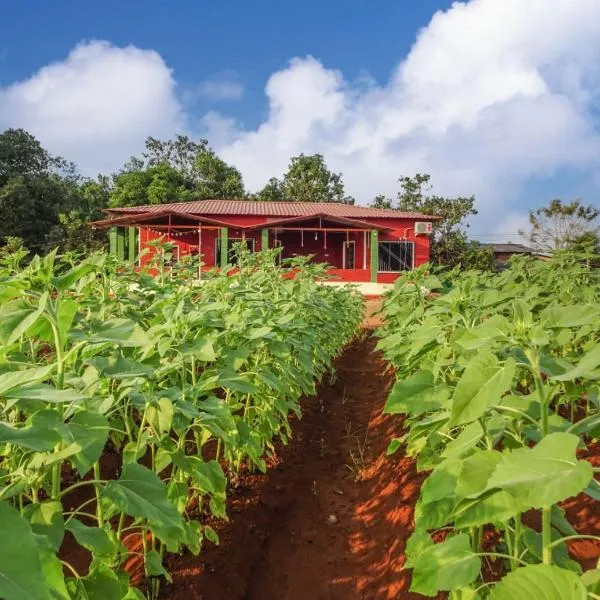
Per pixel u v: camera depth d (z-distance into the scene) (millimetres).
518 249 49625
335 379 8773
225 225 25328
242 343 3957
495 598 1436
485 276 7555
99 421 1896
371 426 6746
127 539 3521
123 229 28344
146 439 2713
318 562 3904
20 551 1132
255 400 4379
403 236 29156
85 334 2252
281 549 3979
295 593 3545
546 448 1535
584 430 1808
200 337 3283
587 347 3537
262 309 4738
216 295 5223
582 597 1386
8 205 35844
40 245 34406
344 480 5289
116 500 1891
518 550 2119
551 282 6988
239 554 3652
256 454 3600
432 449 3193
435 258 42188
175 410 2697
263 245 25500
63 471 4582
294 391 5352
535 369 1970
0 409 2576
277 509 4402
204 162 50000
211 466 2904
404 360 4258
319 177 55562
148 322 4039
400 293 5348
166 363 3035
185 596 3076
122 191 42500
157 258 7609
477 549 2521
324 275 9492
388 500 4469
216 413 2889
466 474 1706
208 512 3938
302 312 6250
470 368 1849
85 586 2049
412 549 2307
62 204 38656
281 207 31812
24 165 42594
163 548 3320
